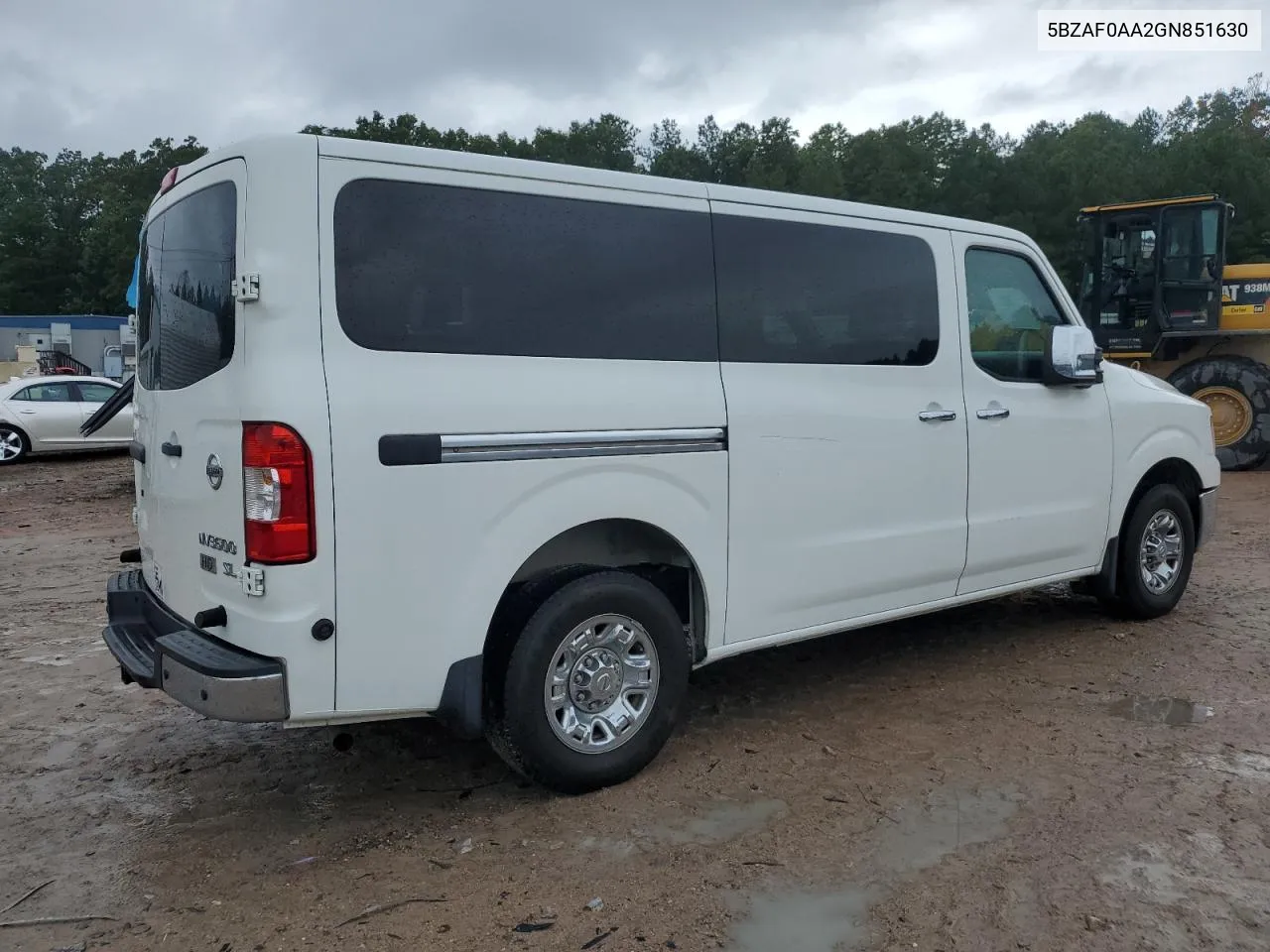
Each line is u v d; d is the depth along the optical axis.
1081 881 3.08
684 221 3.90
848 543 4.37
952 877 3.12
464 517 3.30
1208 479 6.19
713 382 3.93
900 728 4.36
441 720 3.42
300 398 3.01
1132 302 13.21
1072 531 5.36
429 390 3.23
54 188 79.44
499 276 3.44
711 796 3.71
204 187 3.38
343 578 3.10
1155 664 5.17
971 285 4.93
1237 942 2.77
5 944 2.86
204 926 2.94
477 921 2.93
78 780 3.99
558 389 3.51
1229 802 3.58
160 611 3.77
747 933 2.84
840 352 4.36
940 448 4.68
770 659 5.38
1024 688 4.84
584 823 3.52
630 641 3.79
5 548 9.12
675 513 3.82
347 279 3.14
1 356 47.97
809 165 54.00
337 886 3.15
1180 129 76.06
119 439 16.38
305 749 4.28
